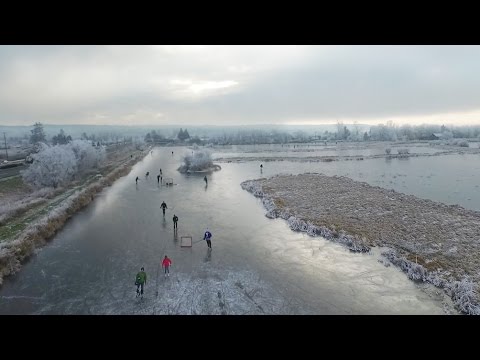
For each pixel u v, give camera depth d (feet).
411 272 70.69
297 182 177.47
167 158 343.87
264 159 315.99
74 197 134.72
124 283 67.21
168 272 71.41
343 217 110.73
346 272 72.33
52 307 58.23
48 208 119.44
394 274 71.51
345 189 156.66
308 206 125.90
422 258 76.89
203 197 150.82
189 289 64.54
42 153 161.07
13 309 57.62
